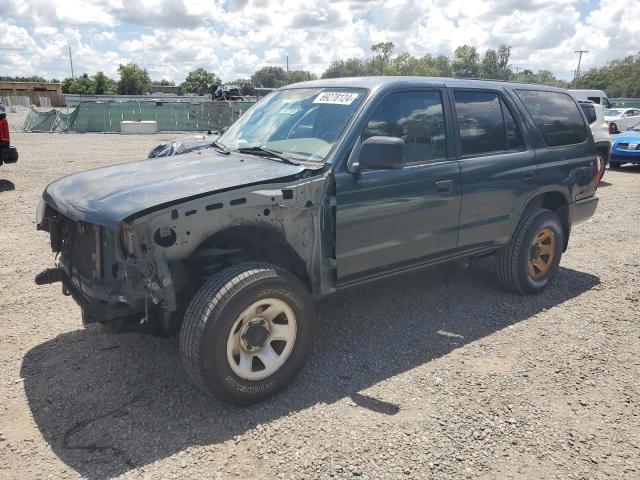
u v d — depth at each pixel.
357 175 3.62
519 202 4.78
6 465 2.74
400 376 3.63
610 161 14.73
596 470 2.75
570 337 4.25
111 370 3.67
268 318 3.27
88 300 3.30
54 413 3.18
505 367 3.77
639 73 90.44
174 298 2.95
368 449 2.87
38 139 23.98
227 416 3.16
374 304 4.87
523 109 4.91
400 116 3.96
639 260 6.29
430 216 4.10
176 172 3.55
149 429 3.03
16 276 5.43
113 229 2.88
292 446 2.89
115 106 31.55
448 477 2.68
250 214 3.21
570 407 3.29
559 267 6.00
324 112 3.96
